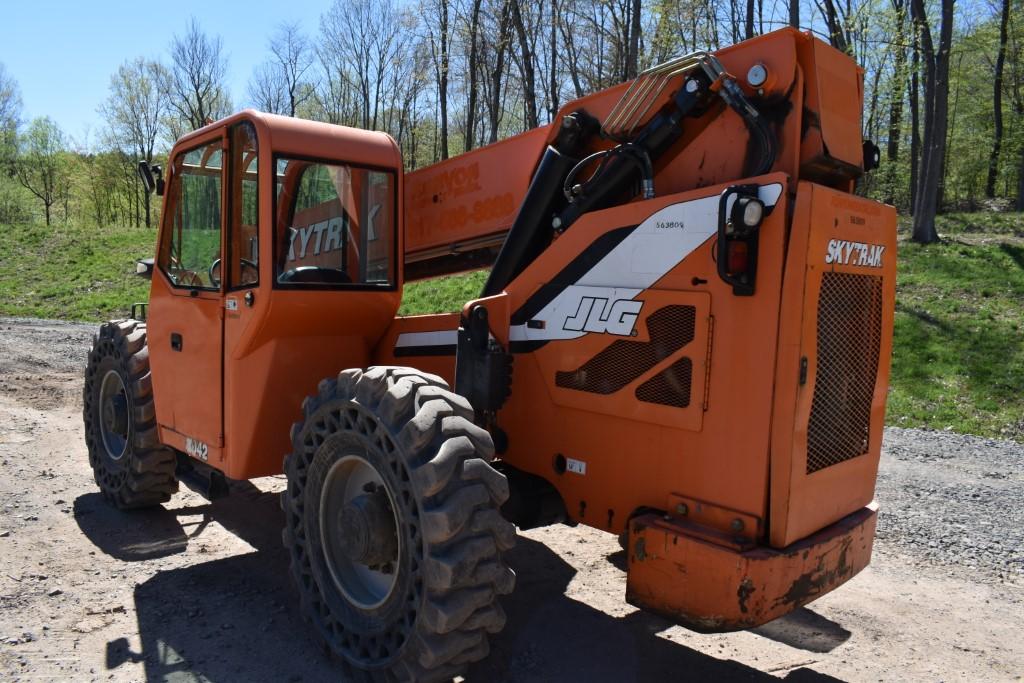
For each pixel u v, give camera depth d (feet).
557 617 13.10
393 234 14.19
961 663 12.14
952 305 48.52
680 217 10.46
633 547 10.59
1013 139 102.99
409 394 10.27
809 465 10.11
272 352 13.34
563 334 11.97
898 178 93.30
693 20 66.49
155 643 11.70
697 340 10.29
